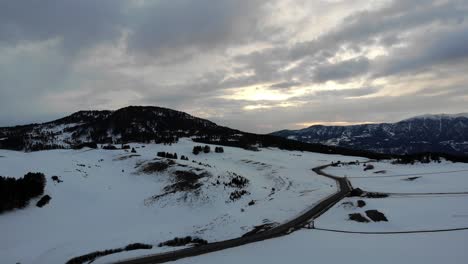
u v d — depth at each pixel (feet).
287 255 123.95
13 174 266.57
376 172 337.31
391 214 171.32
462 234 136.36
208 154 509.35
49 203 224.74
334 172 357.61
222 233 169.07
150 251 145.18
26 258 154.30
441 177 277.85
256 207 217.36
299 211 193.26
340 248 128.16
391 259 112.78
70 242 173.88
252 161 444.96
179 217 218.18
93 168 327.06
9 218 196.34
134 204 244.63
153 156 371.15
